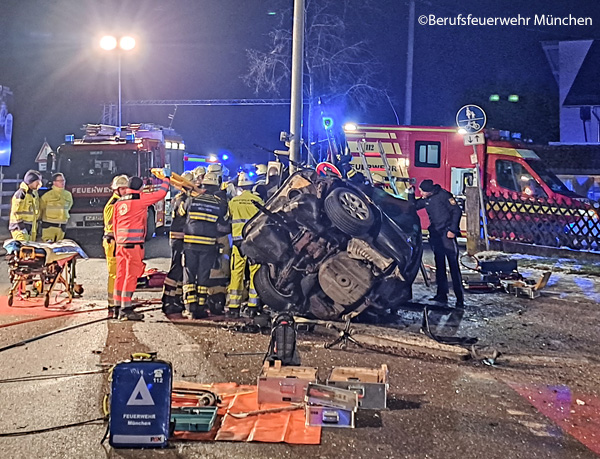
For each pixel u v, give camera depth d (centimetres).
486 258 1184
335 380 536
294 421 496
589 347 744
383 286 812
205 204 833
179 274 870
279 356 582
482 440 472
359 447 455
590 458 446
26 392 555
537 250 1583
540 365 668
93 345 707
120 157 1647
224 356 671
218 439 461
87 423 490
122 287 825
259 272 829
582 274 1303
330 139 1858
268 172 1091
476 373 634
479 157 1720
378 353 696
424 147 1780
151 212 1723
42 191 1421
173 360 655
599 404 555
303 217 797
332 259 792
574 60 2709
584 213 1520
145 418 448
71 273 958
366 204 796
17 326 791
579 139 2666
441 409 532
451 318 885
